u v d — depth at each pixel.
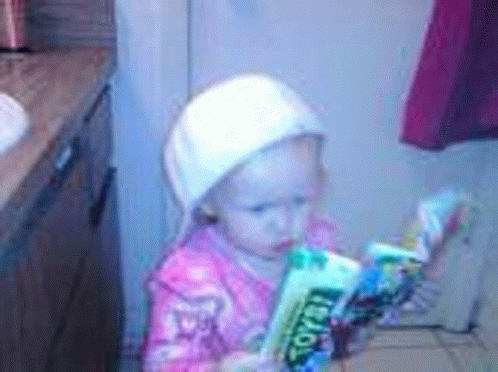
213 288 1.10
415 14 1.51
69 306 0.85
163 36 1.43
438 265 1.72
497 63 1.38
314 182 1.33
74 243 0.89
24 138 0.67
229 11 1.46
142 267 1.66
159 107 1.49
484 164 1.68
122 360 1.67
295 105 1.26
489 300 1.83
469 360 1.74
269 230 1.17
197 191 1.17
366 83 1.57
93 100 1.02
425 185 1.70
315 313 1.11
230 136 1.15
